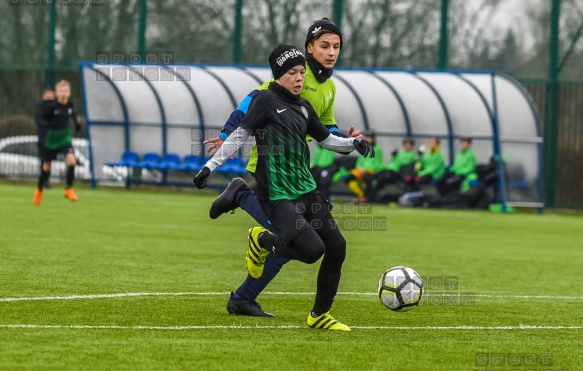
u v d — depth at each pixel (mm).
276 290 18484
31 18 57906
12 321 13742
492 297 18594
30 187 54281
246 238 29156
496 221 41750
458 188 49844
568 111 52031
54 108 39312
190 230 31281
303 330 13969
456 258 26031
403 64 54125
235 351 12141
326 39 14594
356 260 24719
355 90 53000
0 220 31641
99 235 28125
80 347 12055
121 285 18094
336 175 51125
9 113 58438
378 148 51000
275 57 13938
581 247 30969
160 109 56062
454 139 52781
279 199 13672
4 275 18766
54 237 26859
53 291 16891
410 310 15258
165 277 19625
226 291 17875
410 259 25359
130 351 11922
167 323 14094
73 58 57844
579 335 14492
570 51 52062
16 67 58188
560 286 20859
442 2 53281
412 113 53000
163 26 56531
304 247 13297
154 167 54750
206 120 55406
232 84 54094
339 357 12031
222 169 53750
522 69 52625
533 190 50344
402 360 12031
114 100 56281
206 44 56219
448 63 53469
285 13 55406
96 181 56688
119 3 56938
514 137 50531
